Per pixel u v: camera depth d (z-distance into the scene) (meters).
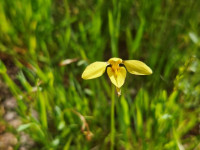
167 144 0.21
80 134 0.23
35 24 0.26
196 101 0.25
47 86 0.23
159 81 0.24
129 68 0.16
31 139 0.24
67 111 0.23
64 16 0.32
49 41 0.29
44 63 0.28
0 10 0.27
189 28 0.29
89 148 0.23
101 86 0.27
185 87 0.24
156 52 0.27
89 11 0.30
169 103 0.22
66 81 0.28
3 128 0.24
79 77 0.28
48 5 0.27
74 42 0.28
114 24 0.26
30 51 0.26
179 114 0.23
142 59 0.26
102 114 0.25
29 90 0.22
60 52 0.28
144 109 0.25
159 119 0.21
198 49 0.27
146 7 0.28
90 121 0.24
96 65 0.15
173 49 0.27
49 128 0.25
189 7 0.30
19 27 0.28
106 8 0.30
